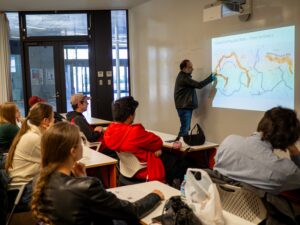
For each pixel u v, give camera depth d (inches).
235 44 197.6
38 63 311.9
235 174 71.6
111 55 319.0
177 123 259.4
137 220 67.0
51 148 59.1
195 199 65.0
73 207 56.7
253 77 186.1
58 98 316.2
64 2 273.3
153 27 280.7
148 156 110.8
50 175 59.2
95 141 157.8
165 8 262.4
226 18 203.5
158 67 278.8
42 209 58.4
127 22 320.5
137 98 317.7
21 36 306.3
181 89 222.7
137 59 311.6
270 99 176.1
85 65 317.4
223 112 211.5
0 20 302.4
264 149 70.0
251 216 70.0
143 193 81.9
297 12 158.1
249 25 187.0
